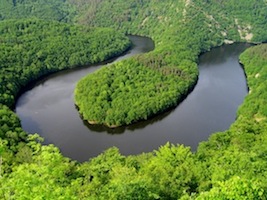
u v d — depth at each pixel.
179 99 172.88
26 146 111.94
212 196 35.62
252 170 54.47
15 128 133.88
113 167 74.88
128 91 172.88
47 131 150.50
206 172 63.91
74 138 146.62
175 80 183.00
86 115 158.50
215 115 160.88
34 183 33.72
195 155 79.25
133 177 62.22
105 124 156.25
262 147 76.12
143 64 193.75
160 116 161.75
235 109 165.75
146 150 139.38
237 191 35.34
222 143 94.00
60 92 187.12
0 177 39.00
